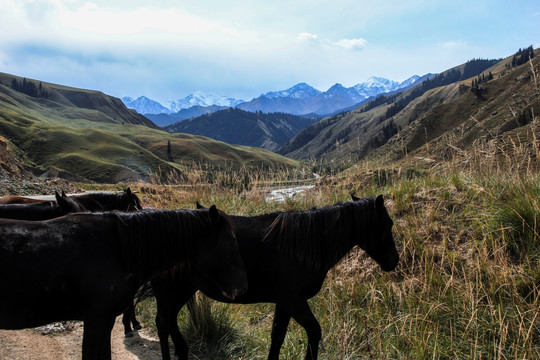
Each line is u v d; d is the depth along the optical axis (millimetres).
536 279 4777
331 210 3990
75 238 2971
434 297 5066
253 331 5047
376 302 5324
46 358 4133
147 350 4598
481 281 4953
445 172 7309
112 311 3023
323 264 3908
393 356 4410
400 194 7285
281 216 3830
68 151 142000
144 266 3303
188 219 3443
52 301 2842
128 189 5898
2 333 4465
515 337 4207
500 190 6355
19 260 2713
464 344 4332
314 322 3725
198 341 4703
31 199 5691
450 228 6195
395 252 4340
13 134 147375
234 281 3336
